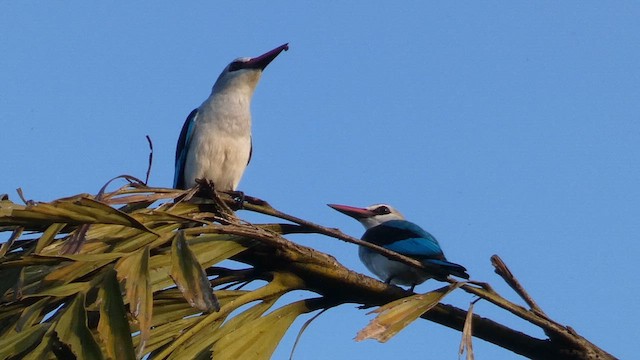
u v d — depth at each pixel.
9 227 9.02
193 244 9.33
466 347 9.31
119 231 8.88
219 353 8.60
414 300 9.20
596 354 10.52
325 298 9.94
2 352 7.31
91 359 7.22
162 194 9.70
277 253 9.72
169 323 8.52
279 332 9.20
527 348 10.55
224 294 9.05
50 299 7.72
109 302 7.52
